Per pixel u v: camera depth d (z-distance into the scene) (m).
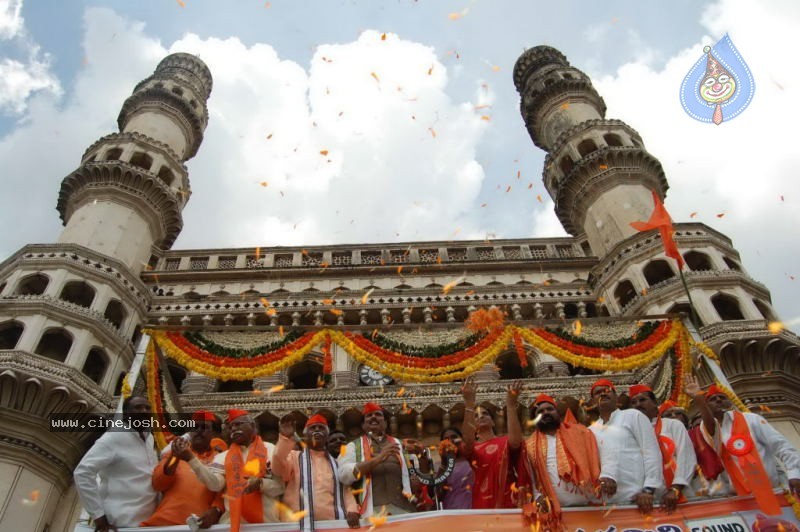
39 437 17.95
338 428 19.89
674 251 12.47
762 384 19.33
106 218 26.84
